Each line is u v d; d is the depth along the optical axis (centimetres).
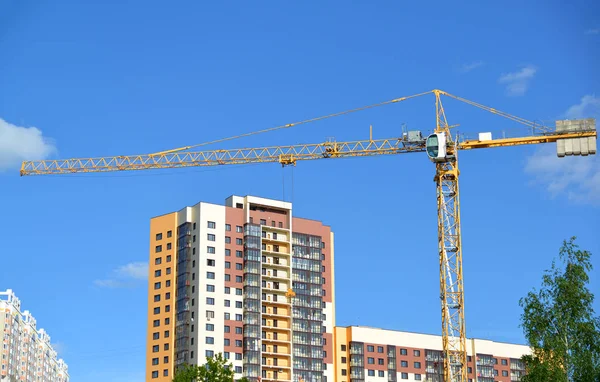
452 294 19988
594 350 11981
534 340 12325
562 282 12338
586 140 19750
